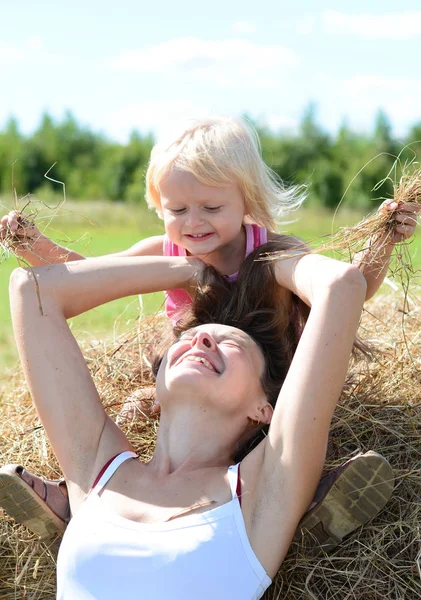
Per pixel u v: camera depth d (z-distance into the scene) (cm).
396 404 326
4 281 1230
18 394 397
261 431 292
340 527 263
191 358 278
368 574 260
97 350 404
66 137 3897
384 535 267
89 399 282
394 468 293
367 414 320
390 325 399
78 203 3022
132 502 260
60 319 289
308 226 2048
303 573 264
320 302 263
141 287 307
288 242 326
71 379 281
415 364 353
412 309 407
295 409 254
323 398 254
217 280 318
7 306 986
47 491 285
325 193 3067
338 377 257
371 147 3184
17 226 328
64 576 252
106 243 1728
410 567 259
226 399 275
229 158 312
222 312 316
